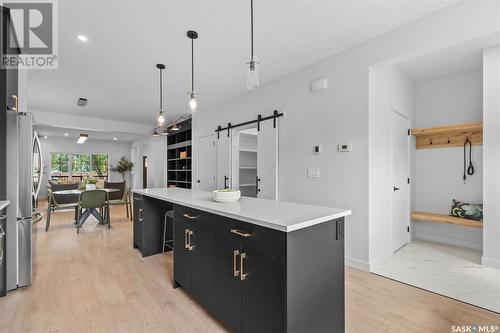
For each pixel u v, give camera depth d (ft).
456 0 6.82
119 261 9.65
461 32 6.84
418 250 10.79
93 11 7.22
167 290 7.31
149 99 16.22
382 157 9.58
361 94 8.92
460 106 11.39
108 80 12.76
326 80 9.98
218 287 5.65
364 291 7.22
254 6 7.03
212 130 17.21
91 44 9.12
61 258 9.93
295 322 4.28
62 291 7.22
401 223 11.27
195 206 6.35
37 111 19.29
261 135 12.99
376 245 9.14
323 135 10.09
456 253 10.38
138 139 35.09
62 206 15.24
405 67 10.75
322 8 7.13
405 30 7.88
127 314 6.09
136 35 8.55
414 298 6.82
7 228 7.20
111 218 18.24
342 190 9.42
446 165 11.83
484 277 8.01
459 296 6.89
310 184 10.53
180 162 23.79
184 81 12.97
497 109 8.22
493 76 8.29
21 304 6.52
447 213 11.76
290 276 4.21
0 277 6.86
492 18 6.40
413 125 12.53
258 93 13.34
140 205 10.66
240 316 5.05
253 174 18.89
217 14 7.41
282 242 4.20
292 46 9.24
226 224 5.46
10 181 7.27
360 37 8.64
